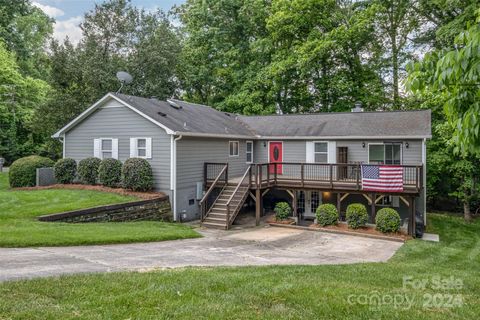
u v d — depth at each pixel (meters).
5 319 3.63
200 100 29.19
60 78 22.89
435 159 18.08
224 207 14.34
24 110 26.67
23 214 10.96
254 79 25.23
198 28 27.12
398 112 17.77
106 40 24.81
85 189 15.02
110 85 23.02
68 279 5.11
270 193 17.83
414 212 13.34
